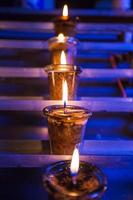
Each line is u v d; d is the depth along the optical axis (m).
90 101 0.79
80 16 1.37
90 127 0.91
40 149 0.80
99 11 1.41
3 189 0.73
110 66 1.17
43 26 1.23
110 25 1.23
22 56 1.18
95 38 1.35
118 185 0.74
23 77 0.95
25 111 0.86
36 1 1.86
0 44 1.09
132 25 1.24
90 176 0.58
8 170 0.78
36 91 1.01
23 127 0.89
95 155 0.71
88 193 0.54
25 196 0.72
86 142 0.74
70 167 0.59
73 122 0.66
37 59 1.17
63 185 0.56
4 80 1.02
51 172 0.59
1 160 0.71
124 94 0.99
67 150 0.69
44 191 0.72
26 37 1.34
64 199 0.54
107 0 2.34
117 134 0.89
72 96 0.80
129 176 0.77
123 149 0.73
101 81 1.06
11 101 0.79
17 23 1.23
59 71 0.77
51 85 0.79
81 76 0.93
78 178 0.58
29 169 0.78
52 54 0.92
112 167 0.71
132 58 1.10
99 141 0.75
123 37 1.30
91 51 1.18
